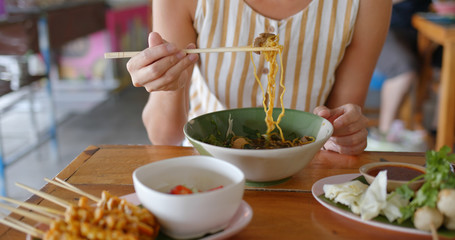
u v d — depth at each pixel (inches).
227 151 23.8
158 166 21.8
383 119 85.5
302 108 37.8
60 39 86.0
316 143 24.2
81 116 103.8
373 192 21.8
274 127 29.6
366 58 36.9
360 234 21.3
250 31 35.6
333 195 23.0
